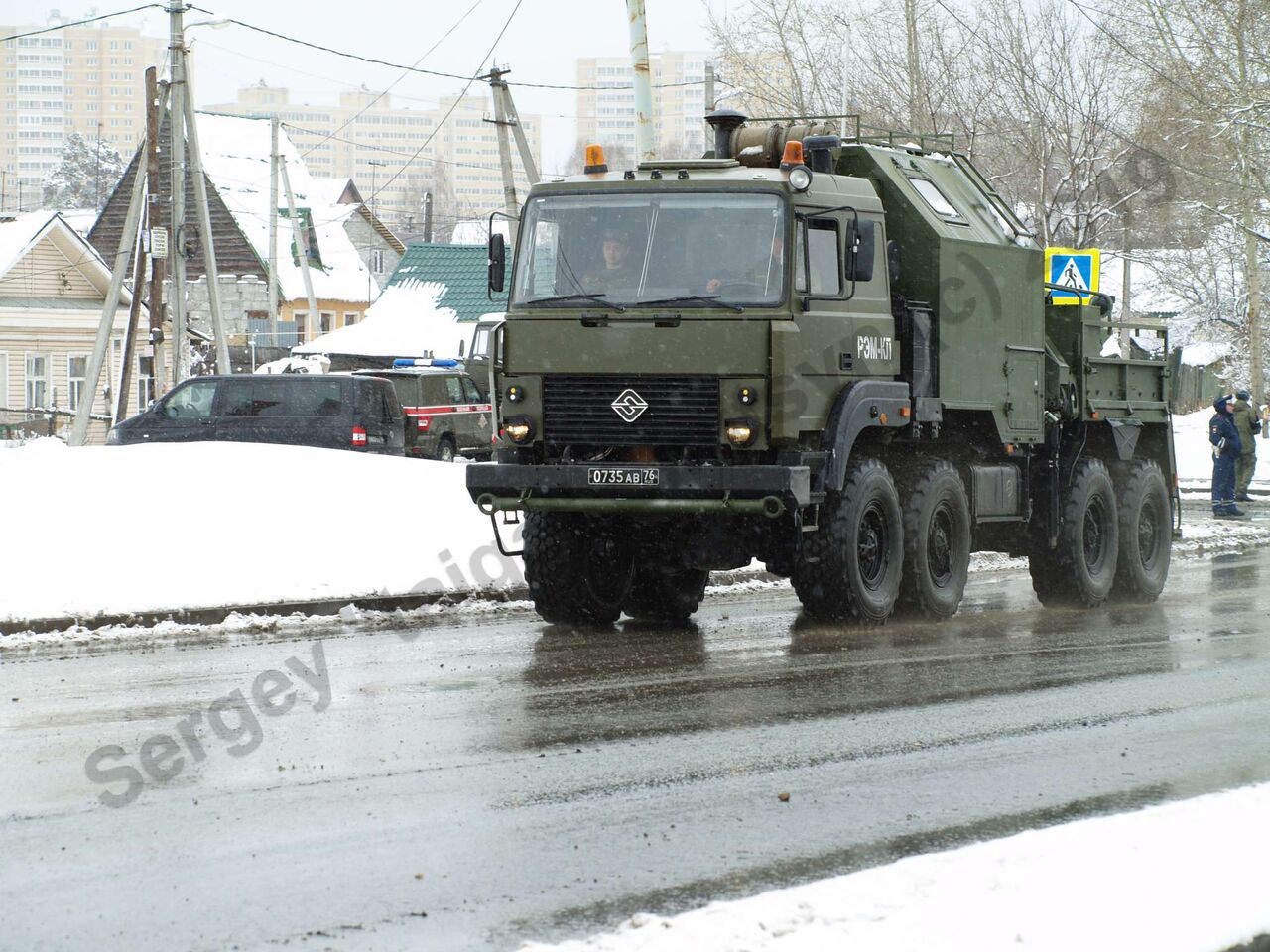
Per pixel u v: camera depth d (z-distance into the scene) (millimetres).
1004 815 18750
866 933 13664
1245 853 16125
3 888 15797
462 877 16156
